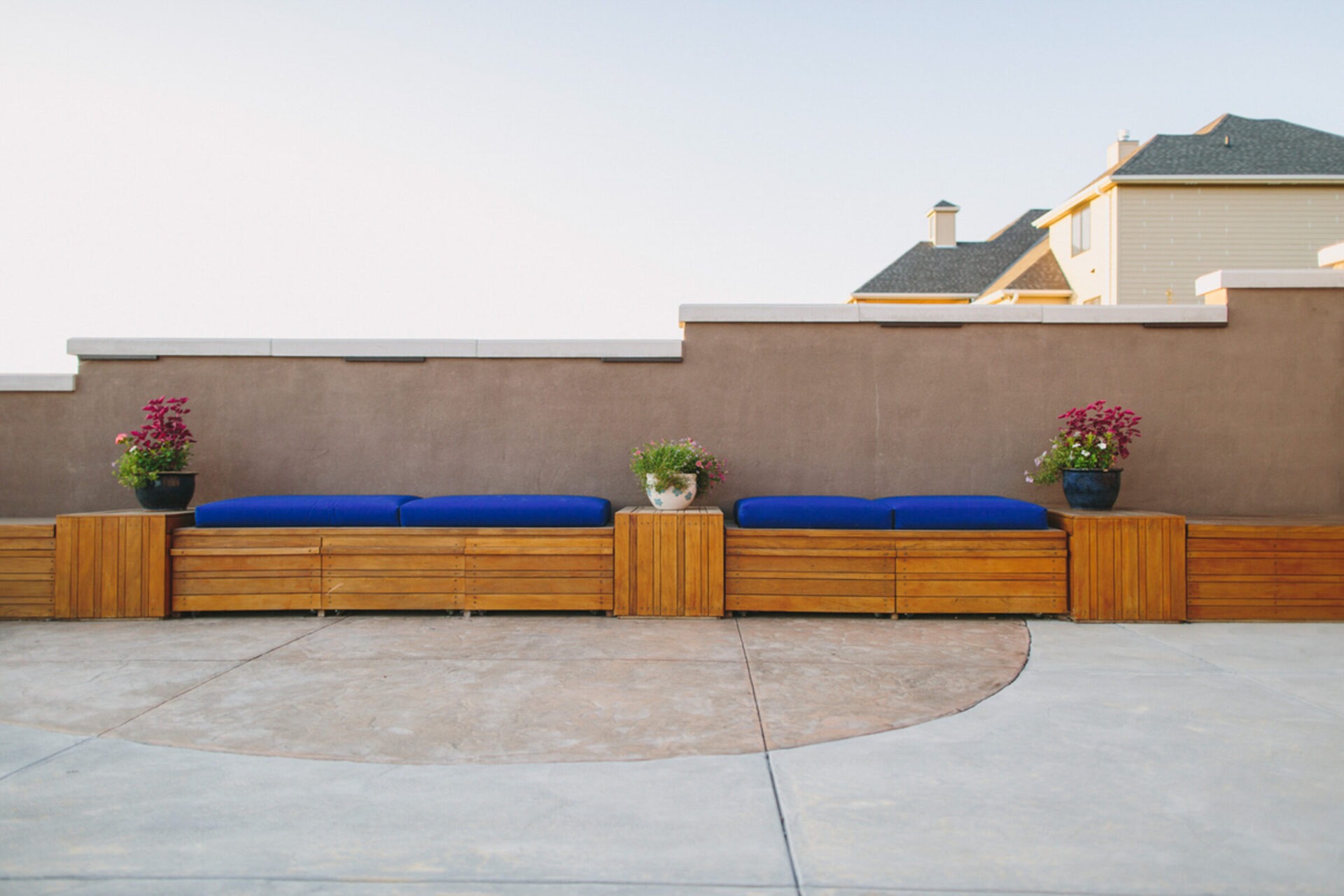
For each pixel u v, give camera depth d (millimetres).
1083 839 1878
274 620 4469
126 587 4480
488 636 4062
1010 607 4441
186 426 5223
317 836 1903
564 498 4711
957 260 18969
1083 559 4391
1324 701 2955
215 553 4512
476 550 4520
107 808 2061
